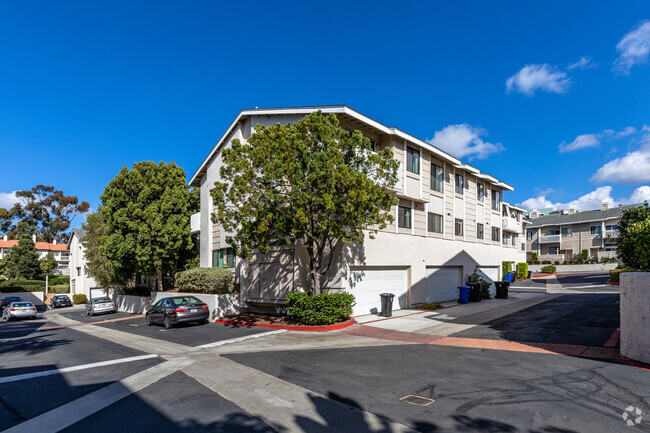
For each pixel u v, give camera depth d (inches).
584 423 211.5
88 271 1359.5
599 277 1405.0
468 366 329.1
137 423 229.8
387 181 585.3
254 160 529.3
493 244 1176.8
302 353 403.2
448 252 917.8
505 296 930.1
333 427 216.4
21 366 400.2
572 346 389.1
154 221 1007.6
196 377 323.3
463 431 206.1
